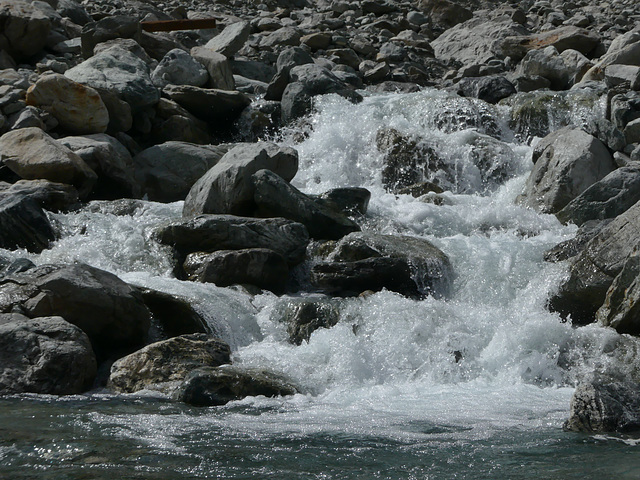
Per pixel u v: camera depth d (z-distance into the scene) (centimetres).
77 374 1586
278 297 2023
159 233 2230
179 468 1141
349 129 3219
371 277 2136
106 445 1231
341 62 4406
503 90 3591
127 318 1744
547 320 1839
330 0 5541
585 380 1452
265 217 2380
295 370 1702
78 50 3672
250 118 3406
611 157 2830
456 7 5275
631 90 3153
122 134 3041
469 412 1454
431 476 1127
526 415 1438
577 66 3822
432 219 2570
